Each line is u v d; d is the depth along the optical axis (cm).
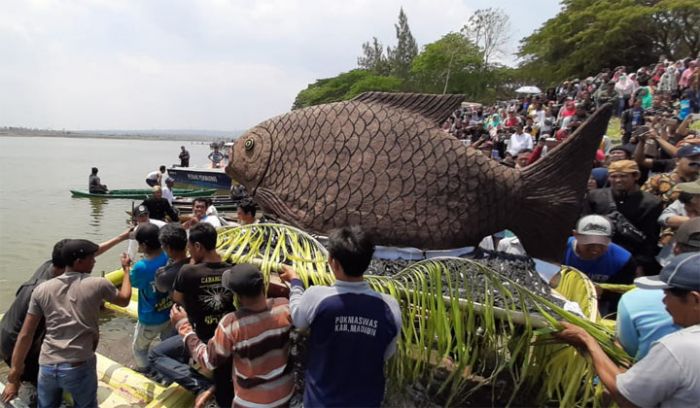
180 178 2233
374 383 216
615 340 247
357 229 220
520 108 1852
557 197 354
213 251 313
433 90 4122
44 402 305
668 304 187
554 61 3375
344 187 379
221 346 242
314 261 306
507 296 278
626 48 2966
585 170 348
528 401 304
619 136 1149
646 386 179
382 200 370
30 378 340
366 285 223
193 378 325
